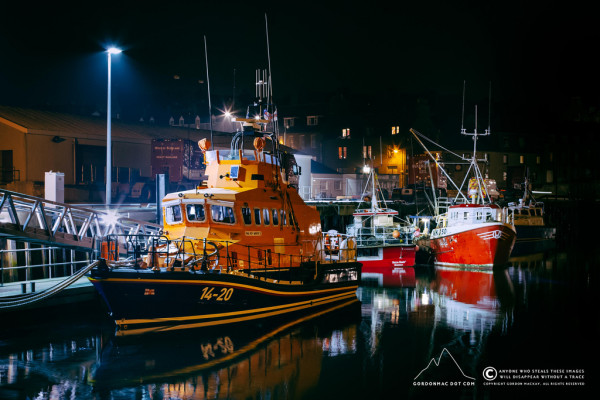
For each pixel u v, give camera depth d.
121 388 12.99
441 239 34.97
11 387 12.93
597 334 18.27
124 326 15.38
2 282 18.05
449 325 19.16
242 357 15.15
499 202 52.06
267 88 19.95
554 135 74.69
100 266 14.75
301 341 16.81
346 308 21.67
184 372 13.98
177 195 17.28
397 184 61.75
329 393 13.09
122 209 29.39
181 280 15.47
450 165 61.22
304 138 70.19
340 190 57.72
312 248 20.56
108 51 26.73
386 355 15.77
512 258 41.62
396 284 27.95
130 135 43.16
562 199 70.00
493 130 68.75
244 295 16.94
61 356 14.80
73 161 38.38
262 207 18.19
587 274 31.95
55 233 18.64
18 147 35.94
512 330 18.67
